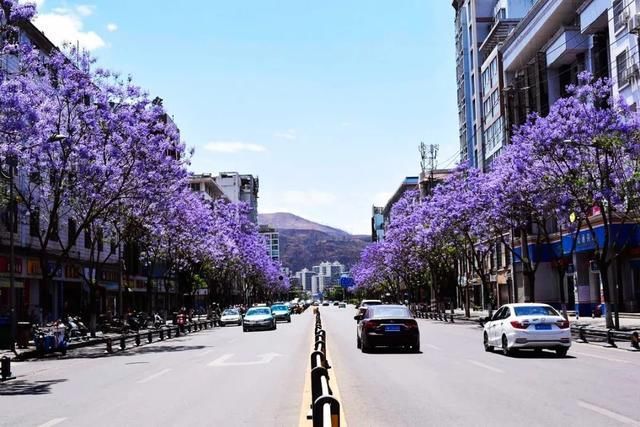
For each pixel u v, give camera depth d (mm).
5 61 32281
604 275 30141
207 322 53750
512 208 35375
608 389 12656
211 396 12906
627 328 31172
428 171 108688
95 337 36469
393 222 68000
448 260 61375
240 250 76750
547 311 20641
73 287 49594
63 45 29875
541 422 9391
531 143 30531
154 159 31453
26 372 20141
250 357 21828
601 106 32281
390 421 9625
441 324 47594
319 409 4574
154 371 18469
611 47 38781
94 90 29609
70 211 39625
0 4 23438
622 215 32844
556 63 50219
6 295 38562
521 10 69750
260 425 9695
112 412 11281
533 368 16625
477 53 76688
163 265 73938
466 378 14680
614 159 28328
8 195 31359
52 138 25453
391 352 22344
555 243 51031
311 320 61875
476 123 76312
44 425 10219
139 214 37125
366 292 146250
